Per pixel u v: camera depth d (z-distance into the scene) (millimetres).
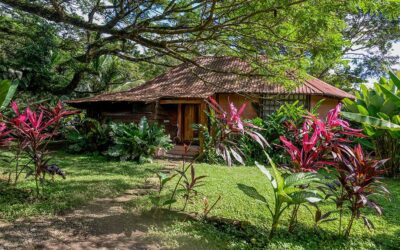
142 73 23375
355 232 3732
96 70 17750
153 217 3967
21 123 4484
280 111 10438
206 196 5066
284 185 3176
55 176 6453
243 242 3287
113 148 9664
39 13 5738
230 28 5441
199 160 9641
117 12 6551
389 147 7793
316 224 3713
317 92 12234
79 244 3152
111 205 4531
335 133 3688
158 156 10742
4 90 4551
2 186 5125
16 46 14883
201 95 11820
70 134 11461
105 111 14430
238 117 3633
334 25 4934
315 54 5270
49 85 16438
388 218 4324
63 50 14938
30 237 3254
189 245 3189
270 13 4957
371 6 4094
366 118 4355
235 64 15453
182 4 5668
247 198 4996
